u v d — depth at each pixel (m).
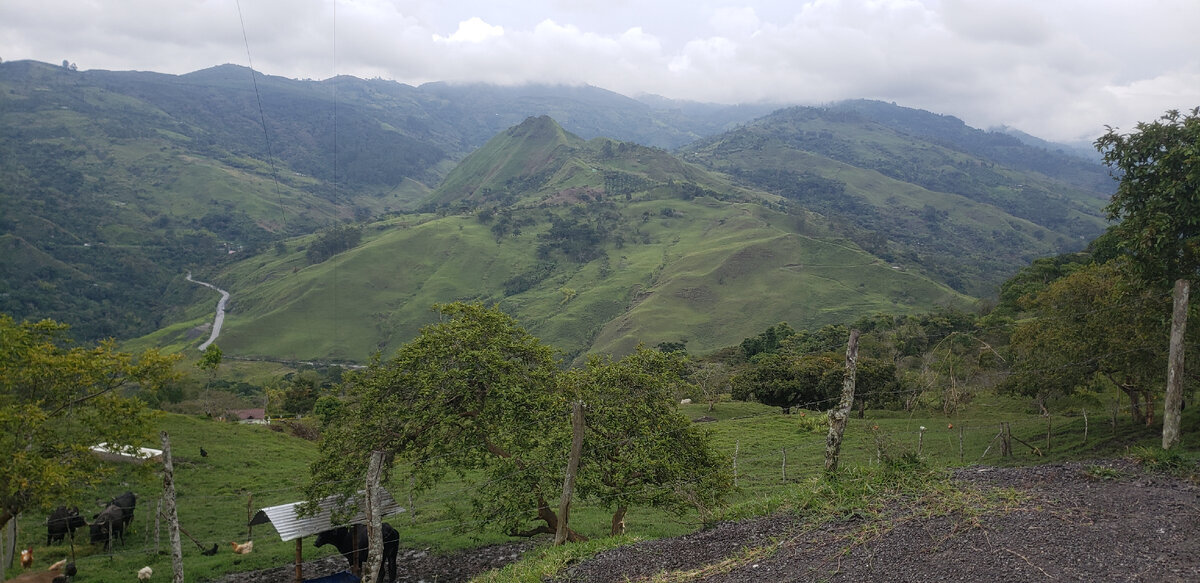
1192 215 18.81
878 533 10.77
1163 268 19.80
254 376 132.50
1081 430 30.12
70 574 18.94
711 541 12.47
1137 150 20.05
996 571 8.88
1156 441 24.83
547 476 17.81
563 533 15.51
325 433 19.52
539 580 12.51
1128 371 26.30
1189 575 8.11
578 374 18.50
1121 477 12.03
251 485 29.84
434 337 19.80
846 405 14.87
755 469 29.47
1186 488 11.25
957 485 12.16
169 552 21.50
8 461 17.44
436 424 18.72
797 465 29.91
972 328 69.69
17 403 18.38
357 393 19.98
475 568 18.67
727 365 82.56
